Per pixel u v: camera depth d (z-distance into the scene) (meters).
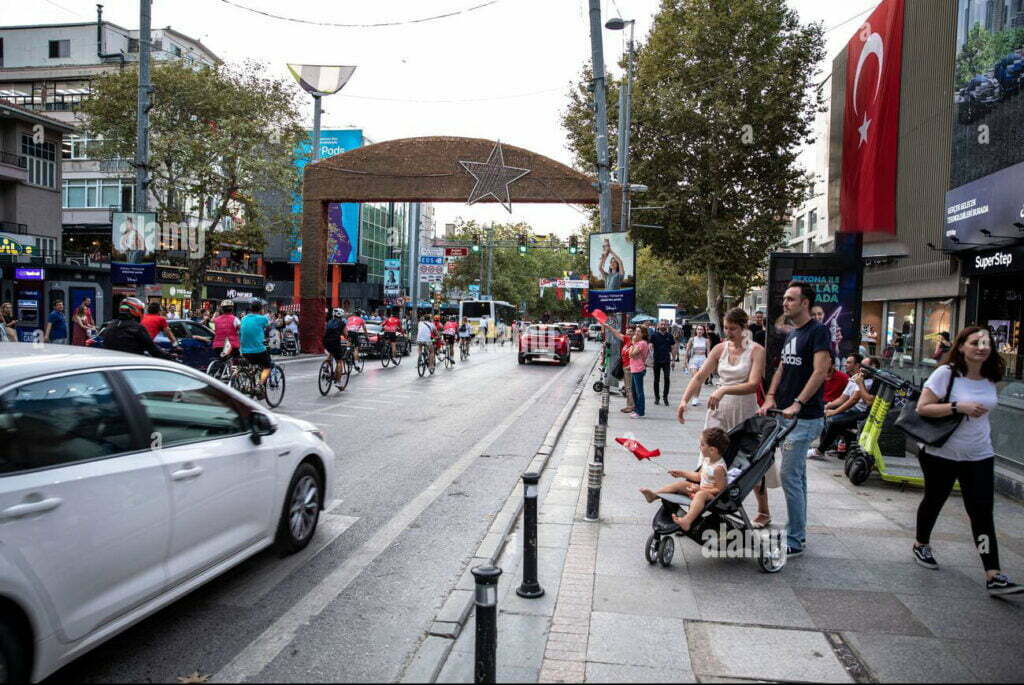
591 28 16.81
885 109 21.02
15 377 3.28
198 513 4.08
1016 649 3.83
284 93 27.45
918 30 19.62
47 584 3.11
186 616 4.19
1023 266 13.48
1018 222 13.05
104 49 52.19
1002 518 6.46
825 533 5.92
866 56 21.84
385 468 8.28
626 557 5.23
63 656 3.22
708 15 25.69
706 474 5.15
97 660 3.66
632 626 4.04
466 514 6.39
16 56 53.66
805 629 4.04
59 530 3.18
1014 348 14.74
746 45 25.61
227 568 4.41
